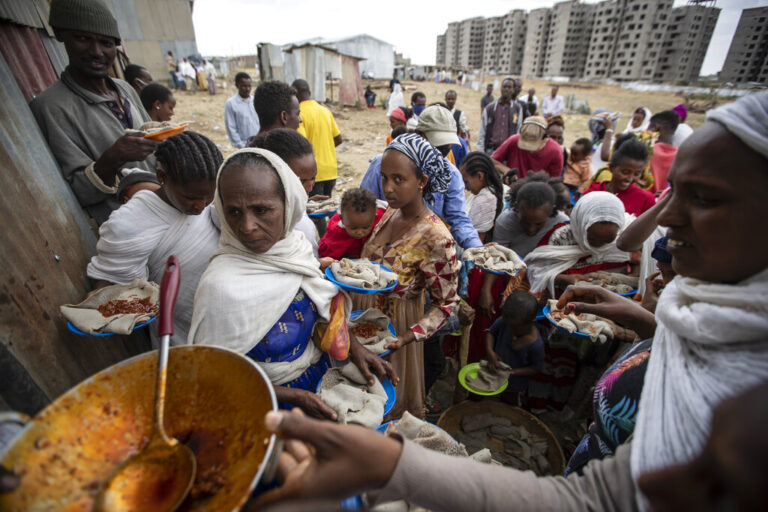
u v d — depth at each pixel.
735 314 0.59
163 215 1.69
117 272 1.73
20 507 0.62
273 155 1.35
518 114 6.54
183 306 1.78
